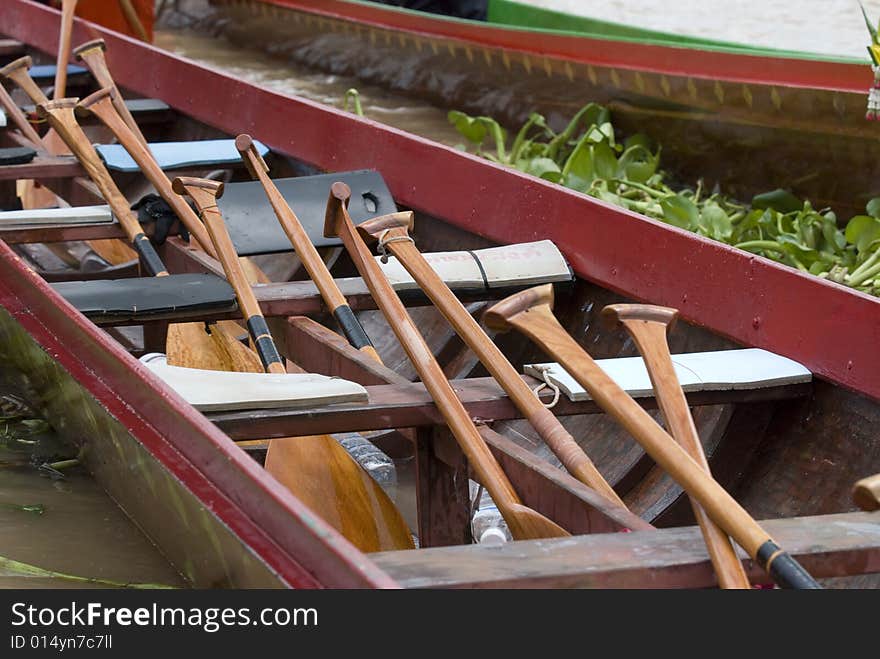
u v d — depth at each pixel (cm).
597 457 380
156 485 278
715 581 229
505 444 305
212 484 256
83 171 574
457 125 769
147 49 708
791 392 336
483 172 470
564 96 795
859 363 322
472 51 853
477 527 355
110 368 314
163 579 279
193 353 416
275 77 1028
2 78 790
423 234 518
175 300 388
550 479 280
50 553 293
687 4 1240
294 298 404
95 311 374
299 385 317
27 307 373
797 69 636
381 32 940
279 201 404
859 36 1076
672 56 706
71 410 338
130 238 468
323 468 343
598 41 753
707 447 352
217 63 1083
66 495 325
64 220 479
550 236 440
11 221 468
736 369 335
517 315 290
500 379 308
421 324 478
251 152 413
